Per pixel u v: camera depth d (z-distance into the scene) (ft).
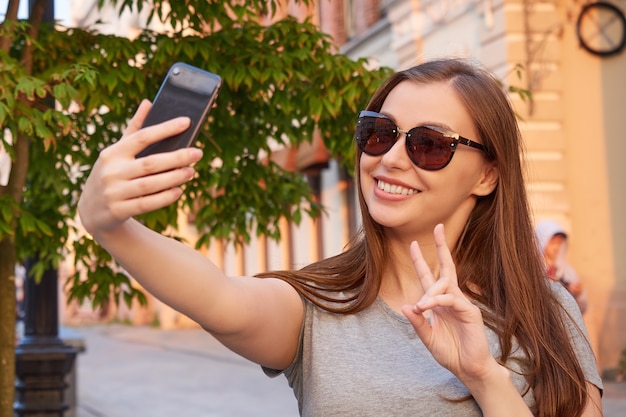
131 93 14.49
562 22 37.63
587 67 37.73
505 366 7.07
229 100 15.97
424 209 7.07
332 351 6.88
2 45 13.97
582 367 7.36
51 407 21.42
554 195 37.42
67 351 21.54
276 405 37.14
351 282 7.24
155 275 5.72
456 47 41.06
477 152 7.21
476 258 7.57
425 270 6.34
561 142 37.42
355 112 15.74
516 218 7.43
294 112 16.22
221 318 6.18
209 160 15.71
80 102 13.79
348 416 6.70
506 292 7.27
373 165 7.09
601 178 37.78
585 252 37.68
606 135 37.73
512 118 7.39
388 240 7.29
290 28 15.49
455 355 6.37
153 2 15.15
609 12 37.76
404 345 6.89
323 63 15.38
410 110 7.06
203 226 17.10
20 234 15.66
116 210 5.03
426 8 43.47
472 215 7.59
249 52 14.93
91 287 15.85
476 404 6.70
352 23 55.57
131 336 82.23
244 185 16.74
